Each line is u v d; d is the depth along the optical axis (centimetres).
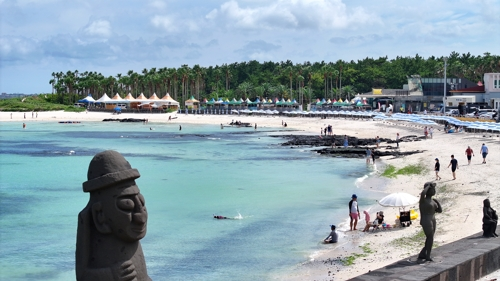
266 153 7100
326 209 3416
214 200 3781
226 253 2478
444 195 3444
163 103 17288
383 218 2889
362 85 19075
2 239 2764
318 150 7044
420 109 13388
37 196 4044
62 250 2588
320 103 15212
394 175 4656
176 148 7925
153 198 3875
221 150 7581
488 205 1825
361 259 2273
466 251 1605
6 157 6850
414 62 19662
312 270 2177
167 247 2589
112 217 684
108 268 688
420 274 1380
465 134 7100
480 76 17250
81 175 5234
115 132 11419
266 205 3578
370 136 9100
